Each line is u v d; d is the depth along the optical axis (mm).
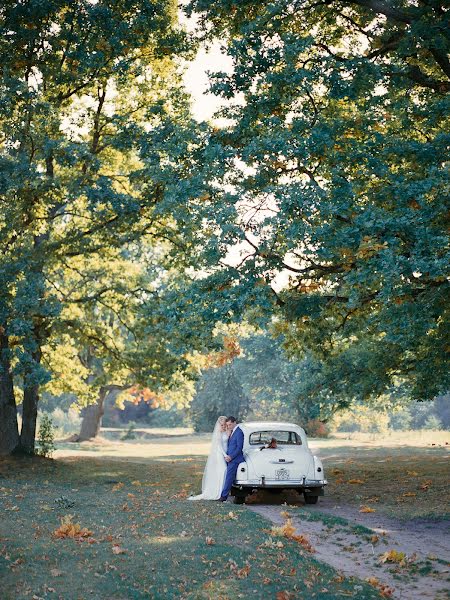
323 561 9789
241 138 16562
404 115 17062
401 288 13648
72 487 19844
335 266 16562
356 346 26359
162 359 28062
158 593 7875
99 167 21594
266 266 15430
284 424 17203
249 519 12539
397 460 30047
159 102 23234
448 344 18453
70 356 32344
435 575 9055
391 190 14453
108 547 9922
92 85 24422
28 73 22875
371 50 18000
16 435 27078
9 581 8188
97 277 31047
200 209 15164
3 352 21438
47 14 20562
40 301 21766
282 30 17141
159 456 36062
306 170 15852
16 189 21016
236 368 67250
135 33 21469
